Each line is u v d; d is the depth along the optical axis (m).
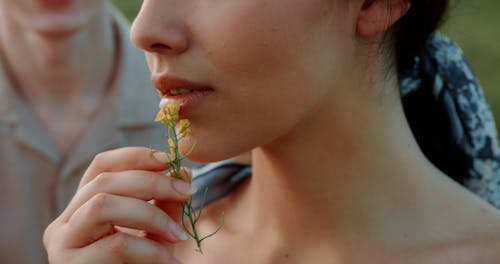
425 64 0.70
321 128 0.62
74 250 0.62
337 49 0.61
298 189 0.65
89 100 1.06
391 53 0.64
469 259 0.62
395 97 0.65
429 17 0.66
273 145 0.64
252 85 0.58
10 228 1.04
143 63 1.08
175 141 0.58
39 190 1.05
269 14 0.57
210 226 0.72
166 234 0.60
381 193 0.64
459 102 0.71
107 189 0.61
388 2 0.62
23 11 1.02
